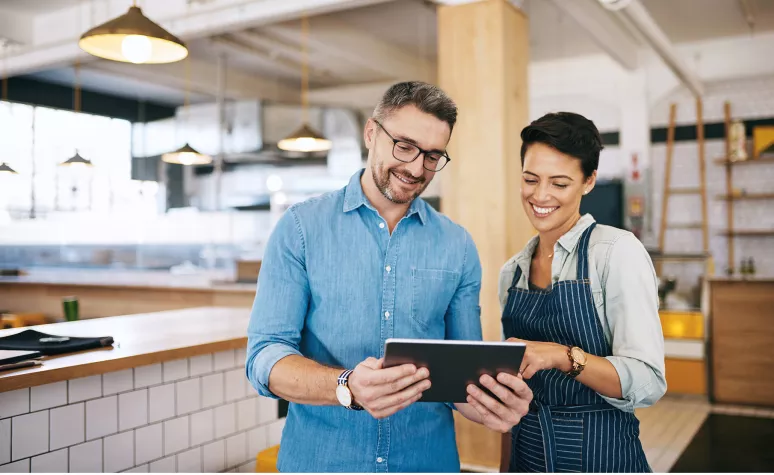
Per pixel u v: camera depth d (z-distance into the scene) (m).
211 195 9.05
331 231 1.62
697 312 5.77
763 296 5.53
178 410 2.74
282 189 8.52
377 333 1.61
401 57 8.19
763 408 5.53
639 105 8.15
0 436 2.12
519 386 1.33
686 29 7.34
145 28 2.94
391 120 1.51
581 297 1.58
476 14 4.23
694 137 8.16
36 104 8.48
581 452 1.55
